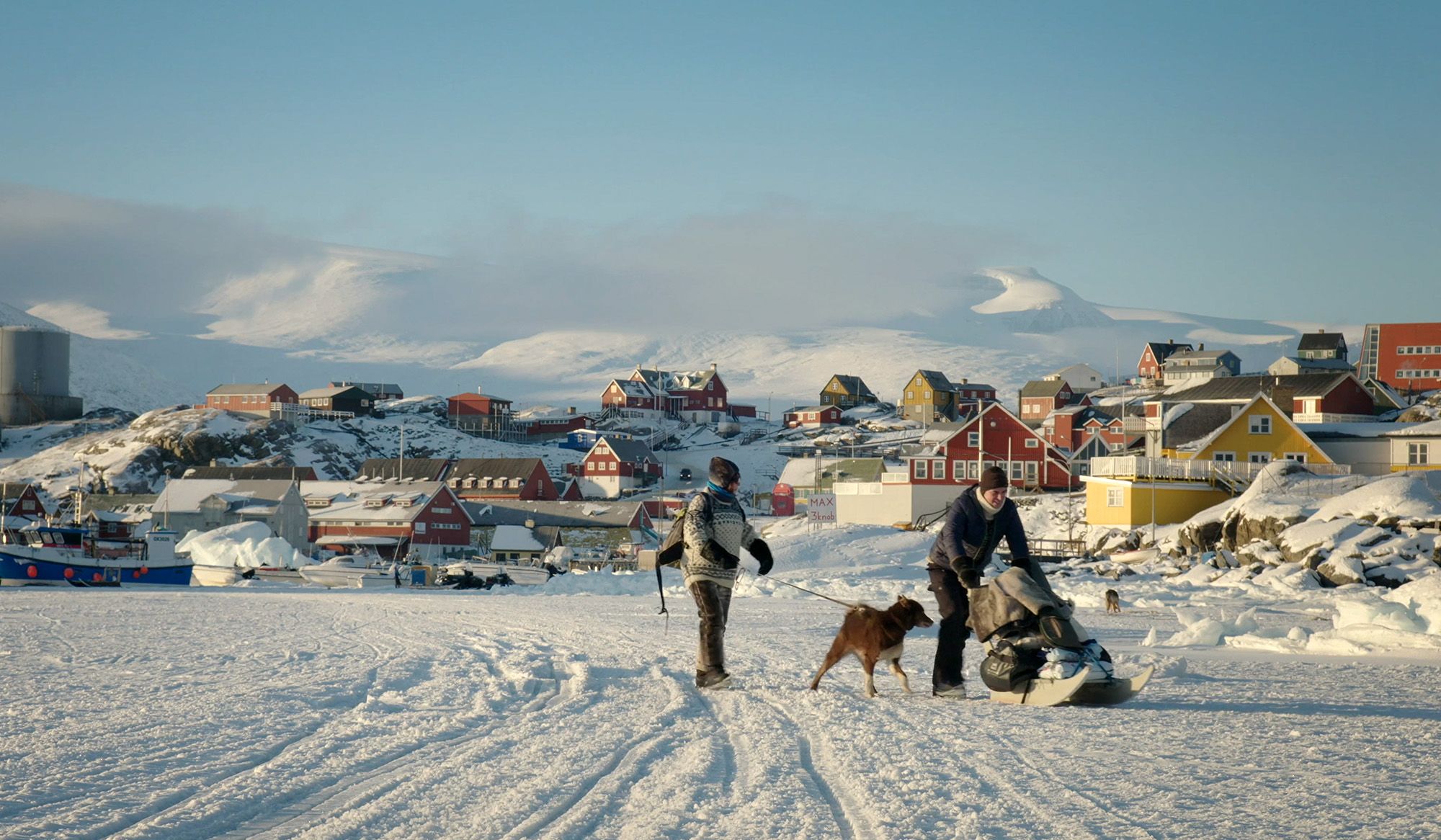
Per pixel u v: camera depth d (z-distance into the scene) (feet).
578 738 24.67
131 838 15.75
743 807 17.70
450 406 584.40
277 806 18.03
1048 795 18.42
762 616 73.46
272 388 534.78
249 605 92.22
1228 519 147.64
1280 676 36.60
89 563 169.78
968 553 31.24
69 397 545.03
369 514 306.55
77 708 28.71
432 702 30.45
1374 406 252.42
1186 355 563.48
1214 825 16.28
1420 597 58.08
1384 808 17.25
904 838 15.75
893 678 36.99
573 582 136.56
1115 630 62.23
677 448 556.51
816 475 353.72
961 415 576.61
